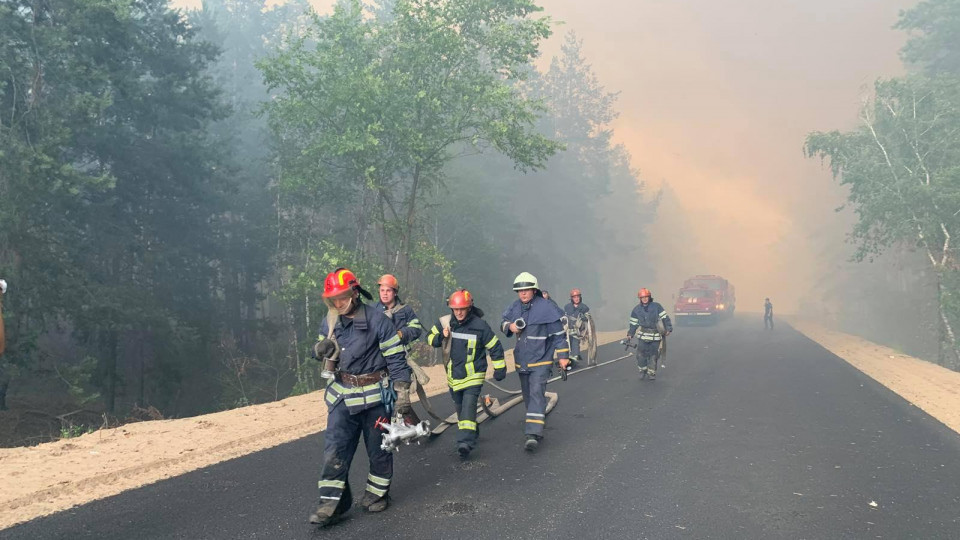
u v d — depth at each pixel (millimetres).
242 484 5766
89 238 24516
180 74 28312
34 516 4906
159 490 5574
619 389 12023
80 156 25516
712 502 5316
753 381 13156
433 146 22812
